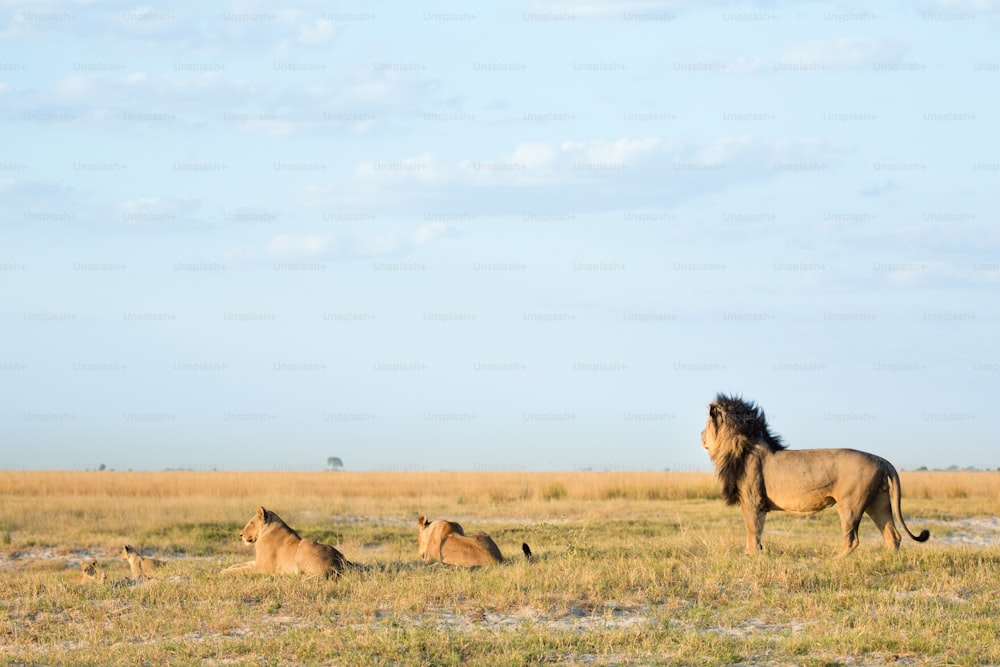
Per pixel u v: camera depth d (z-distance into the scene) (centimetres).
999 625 3247
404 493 13400
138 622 3519
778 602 3616
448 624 3441
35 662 3086
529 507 9862
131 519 8150
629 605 3641
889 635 3167
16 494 13075
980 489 11681
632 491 11950
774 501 4562
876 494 4491
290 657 3088
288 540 4394
